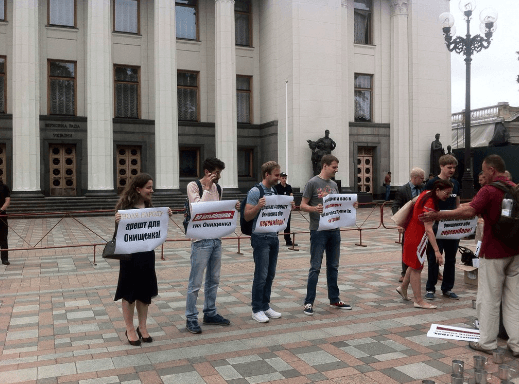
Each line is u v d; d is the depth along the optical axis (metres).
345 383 3.87
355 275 8.30
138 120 26.03
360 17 28.61
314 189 5.91
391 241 12.93
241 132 28.12
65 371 4.09
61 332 5.18
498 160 4.60
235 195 24.36
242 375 4.02
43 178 24.53
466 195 16.42
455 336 5.00
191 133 27.27
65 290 7.14
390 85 28.73
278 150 26.72
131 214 4.63
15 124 21.70
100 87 22.56
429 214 4.88
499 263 4.46
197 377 3.98
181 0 27.25
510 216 4.39
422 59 28.41
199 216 5.11
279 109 26.59
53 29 24.69
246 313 5.95
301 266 9.20
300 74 25.42
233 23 25.14
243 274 8.37
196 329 5.13
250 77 28.44
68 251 11.08
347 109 27.08
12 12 23.94
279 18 26.48
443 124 28.98
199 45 27.42
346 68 27.06
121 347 4.70
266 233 5.54
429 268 6.65
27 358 4.39
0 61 24.05
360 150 28.70
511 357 4.50
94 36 22.53
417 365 4.25
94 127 22.45
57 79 24.95
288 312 5.98
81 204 21.64
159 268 9.02
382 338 4.96
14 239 13.47
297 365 4.23
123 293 4.73
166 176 23.47
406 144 28.31
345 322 5.53
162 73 23.56
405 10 28.27
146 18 26.39
